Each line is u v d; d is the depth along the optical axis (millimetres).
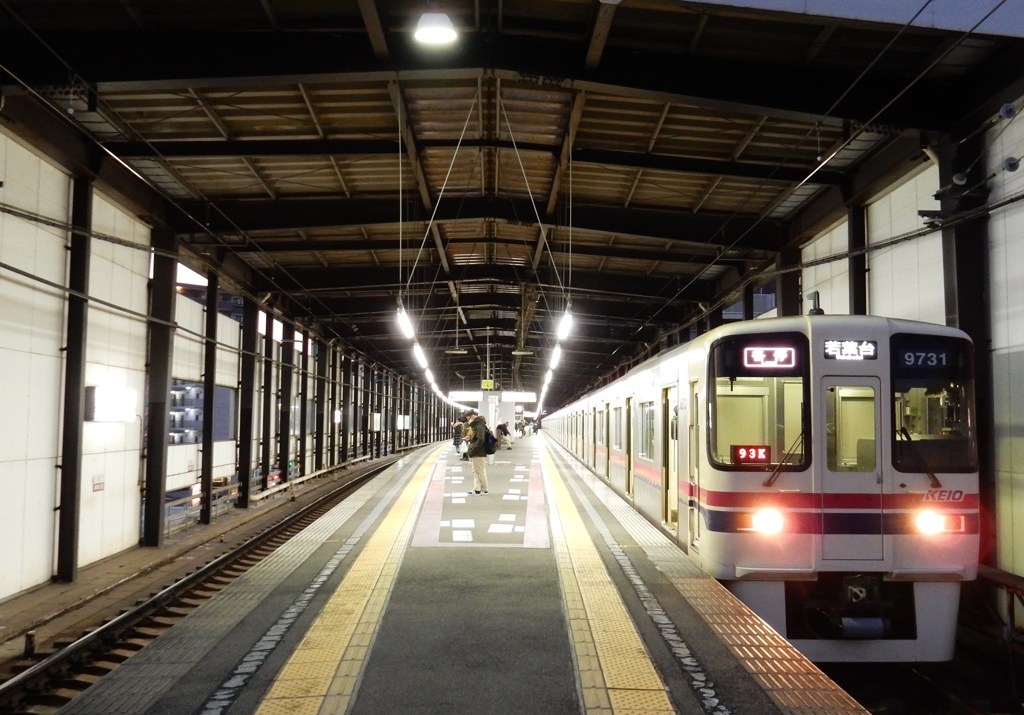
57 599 7891
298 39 7203
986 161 7938
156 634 6848
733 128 9102
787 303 12820
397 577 6934
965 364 6418
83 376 8953
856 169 10195
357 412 28391
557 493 13805
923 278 8961
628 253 14758
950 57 7414
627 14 6836
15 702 5129
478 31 7277
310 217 11977
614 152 9961
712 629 5359
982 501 7793
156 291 11461
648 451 10922
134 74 7137
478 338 29547
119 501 10477
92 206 9375
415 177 10484
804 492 6266
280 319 18000
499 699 4105
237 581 6754
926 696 6320
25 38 7074
